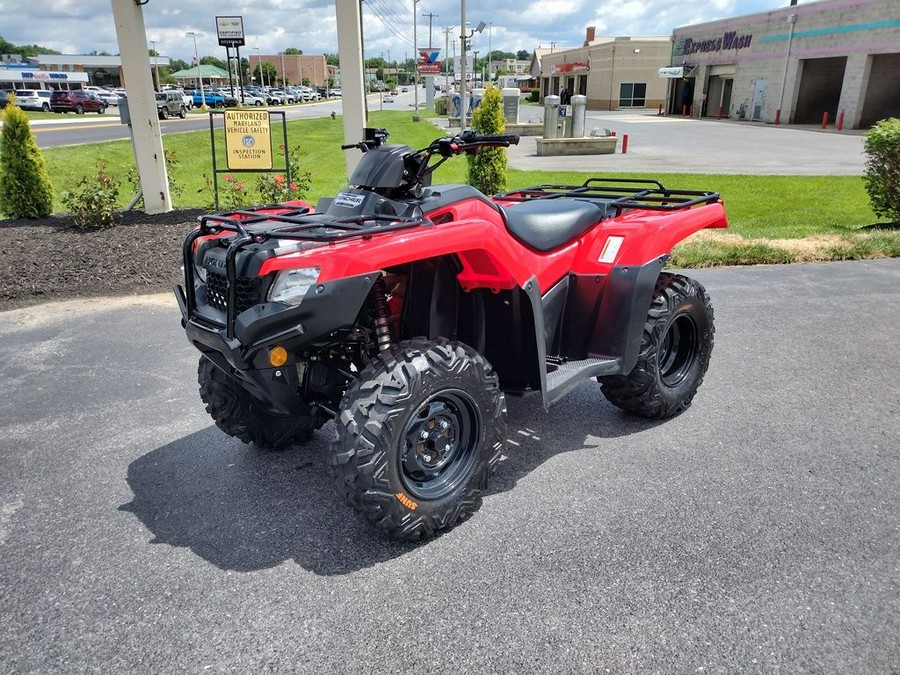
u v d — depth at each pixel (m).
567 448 3.83
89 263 7.70
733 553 2.88
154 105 9.48
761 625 2.47
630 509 3.21
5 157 9.74
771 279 7.45
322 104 76.56
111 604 2.64
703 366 4.28
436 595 2.66
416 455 2.88
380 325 2.92
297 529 3.12
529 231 3.47
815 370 4.93
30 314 6.39
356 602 2.63
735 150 23.03
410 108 62.56
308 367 3.05
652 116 46.34
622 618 2.51
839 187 14.59
